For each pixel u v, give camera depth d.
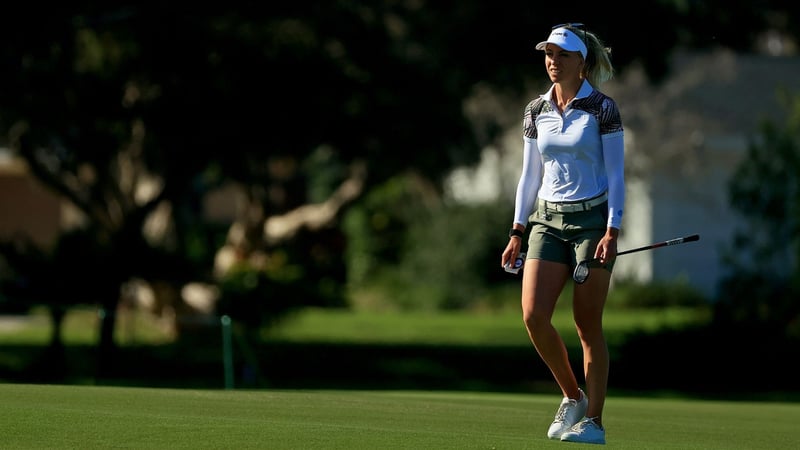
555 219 23.53
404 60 72.88
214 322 81.00
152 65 69.25
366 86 71.69
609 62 23.59
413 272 133.12
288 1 70.19
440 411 29.42
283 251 98.19
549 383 76.88
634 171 118.38
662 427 29.34
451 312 128.12
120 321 94.12
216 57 68.69
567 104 23.38
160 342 87.44
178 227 91.31
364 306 131.75
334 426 22.47
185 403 26.88
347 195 94.69
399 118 73.25
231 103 69.19
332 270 135.12
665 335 74.69
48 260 73.94
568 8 73.44
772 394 70.19
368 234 140.12
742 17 75.94
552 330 23.45
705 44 77.94
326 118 71.12
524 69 76.25
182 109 69.12
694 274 123.12
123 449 18.58
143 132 72.50
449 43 75.25
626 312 119.69
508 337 101.88
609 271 23.22
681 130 118.12
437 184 104.19
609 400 49.34
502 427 26.11
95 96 68.88
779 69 134.12
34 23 64.44
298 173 125.12
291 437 20.38
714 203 122.25
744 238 78.06
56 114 70.00
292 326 86.81
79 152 74.38
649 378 73.62
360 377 77.75
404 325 111.69
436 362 84.25
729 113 124.56
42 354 76.44
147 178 86.25
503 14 73.50
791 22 78.94
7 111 71.00
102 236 80.88
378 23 72.81
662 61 76.38
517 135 122.38
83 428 20.59
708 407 42.09
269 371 78.62
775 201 75.88
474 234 129.38
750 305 75.44
